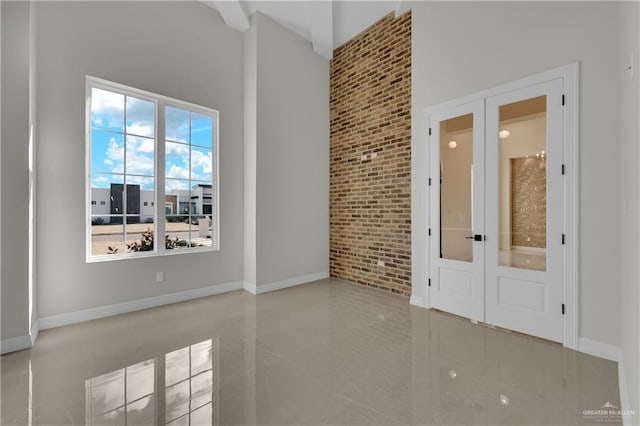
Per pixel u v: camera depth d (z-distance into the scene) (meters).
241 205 4.25
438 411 1.69
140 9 3.35
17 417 1.62
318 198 4.80
